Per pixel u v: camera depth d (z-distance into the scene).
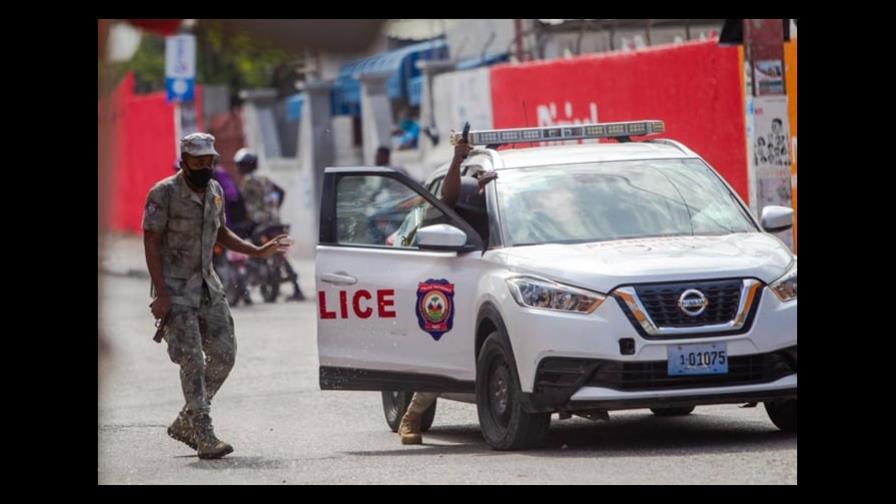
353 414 33.00
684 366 23.08
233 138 111.12
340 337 27.92
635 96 56.22
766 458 22.23
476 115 73.56
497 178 27.25
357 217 28.66
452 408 34.03
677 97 53.09
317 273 28.16
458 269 26.33
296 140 107.38
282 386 38.28
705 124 51.38
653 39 70.81
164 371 42.56
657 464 22.19
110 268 92.75
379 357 27.44
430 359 26.70
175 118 112.38
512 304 24.03
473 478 21.69
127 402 35.84
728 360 23.23
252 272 65.25
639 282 23.28
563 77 62.72
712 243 25.06
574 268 23.78
